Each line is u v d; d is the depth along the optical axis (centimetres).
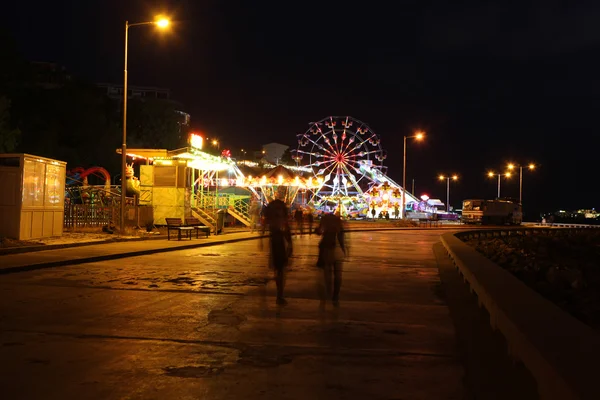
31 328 807
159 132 6962
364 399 539
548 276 1483
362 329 851
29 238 2075
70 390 545
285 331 826
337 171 7188
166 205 3266
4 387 551
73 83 5631
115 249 2019
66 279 1316
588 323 979
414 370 639
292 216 4506
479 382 555
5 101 4031
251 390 559
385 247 2766
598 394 323
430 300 1145
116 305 1000
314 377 606
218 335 791
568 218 11088
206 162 3525
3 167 2000
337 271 1076
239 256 2020
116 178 5553
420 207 9525
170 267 1620
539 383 440
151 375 601
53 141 4966
